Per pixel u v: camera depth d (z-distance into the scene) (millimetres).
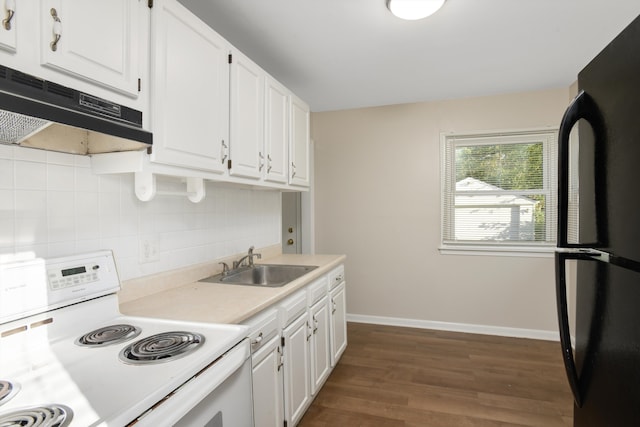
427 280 3525
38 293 1062
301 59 2457
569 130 758
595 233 700
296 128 2574
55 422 687
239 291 1709
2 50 830
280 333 1720
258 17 1910
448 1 1775
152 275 1659
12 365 947
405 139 3562
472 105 3357
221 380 1001
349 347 3061
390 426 1967
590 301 733
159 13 1288
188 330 1185
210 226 2092
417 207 3541
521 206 3273
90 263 1245
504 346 3051
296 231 3975
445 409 2121
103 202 1419
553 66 2623
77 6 1002
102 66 1079
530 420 2008
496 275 3328
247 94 1897
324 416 2066
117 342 1086
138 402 760
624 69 582
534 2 1788
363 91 3162
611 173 631
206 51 1558
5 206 1094
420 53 2377
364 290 3721
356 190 3732
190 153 1450
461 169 3430
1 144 1085
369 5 1801
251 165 1935
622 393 601
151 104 1262
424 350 2982
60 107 866
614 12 1879
